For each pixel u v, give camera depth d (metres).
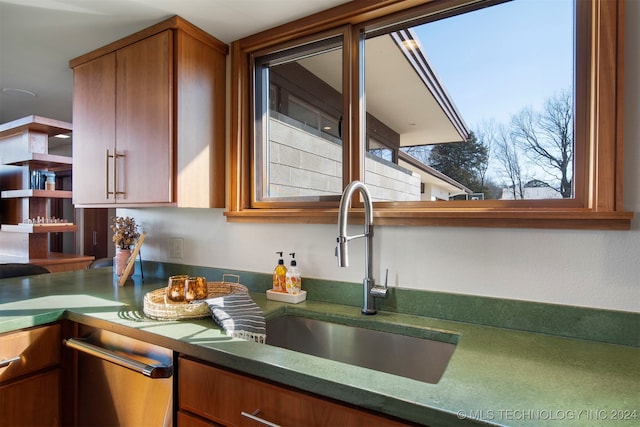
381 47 1.50
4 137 3.41
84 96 1.92
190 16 1.57
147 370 1.04
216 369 0.96
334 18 1.50
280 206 1.69
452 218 1.26
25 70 2.15
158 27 1.60
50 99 2.73
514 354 0.96
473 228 1.25
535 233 1.16
